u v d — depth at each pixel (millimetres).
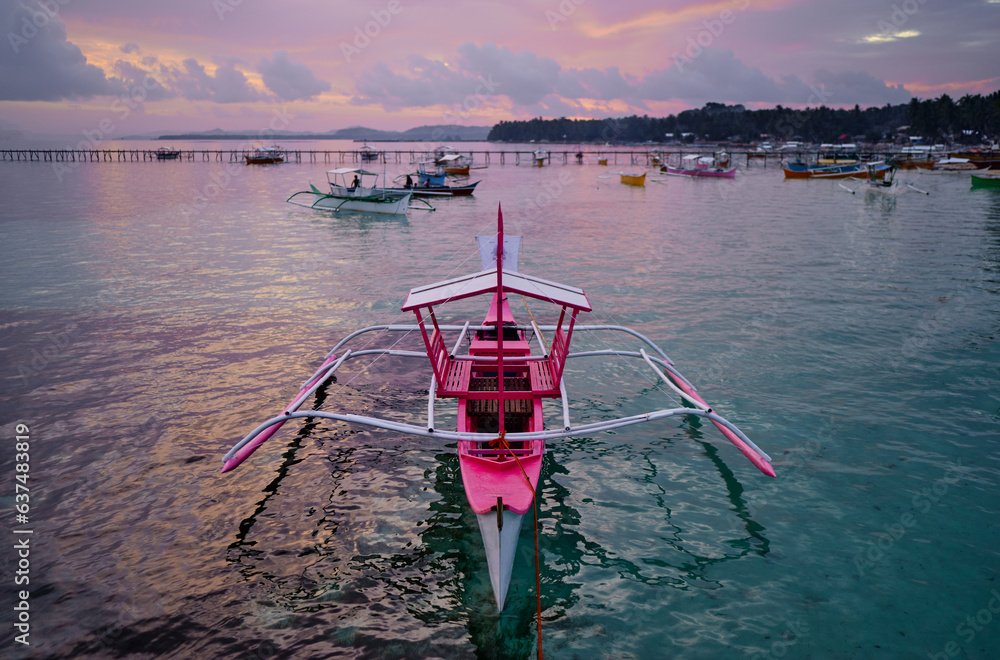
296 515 7945
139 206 42906
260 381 12195
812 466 9164
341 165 107938
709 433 10383
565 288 9242
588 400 11609
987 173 70625
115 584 6629
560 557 7254
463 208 46875
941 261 23812
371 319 16469
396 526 7742
